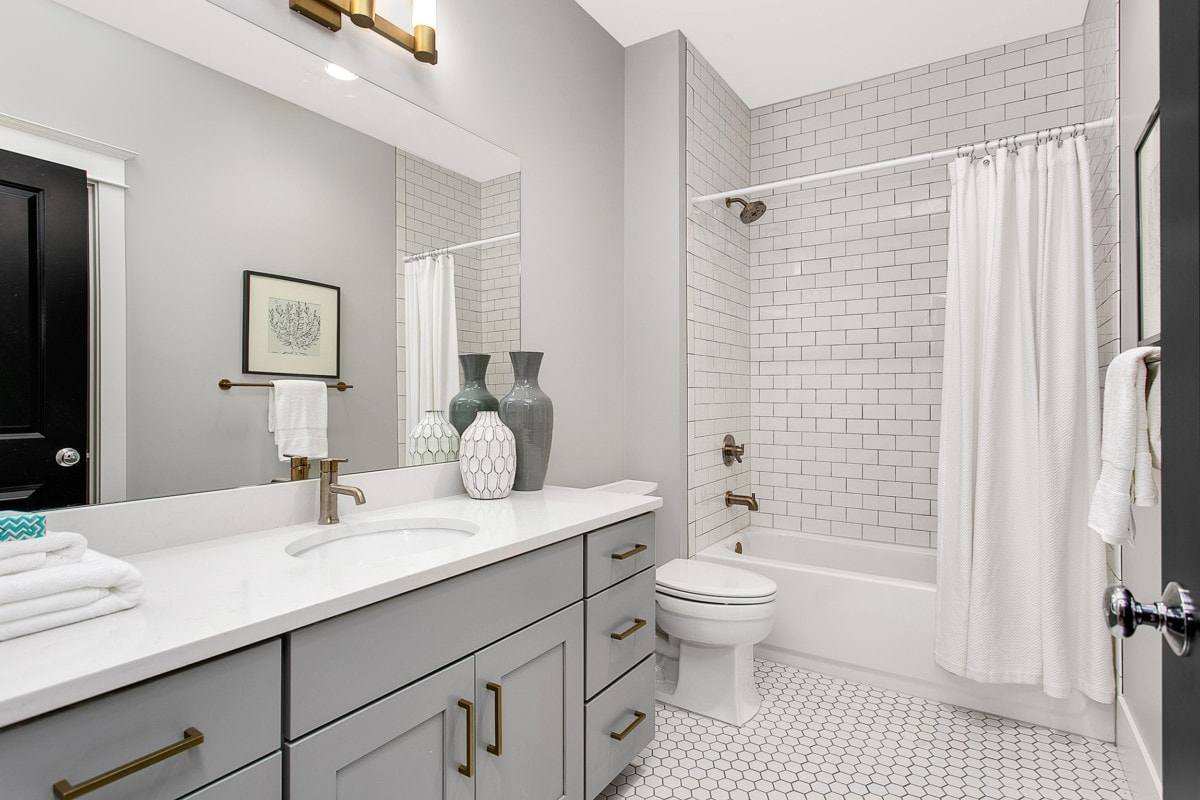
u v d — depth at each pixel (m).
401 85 1.73
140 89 1.22
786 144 3.28
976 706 2.23
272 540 1.32
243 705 0.86
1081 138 2.06
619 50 2.75
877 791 1.77
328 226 1.55
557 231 2.35
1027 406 2.11
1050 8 2.48
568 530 1.49
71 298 1.13
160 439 1.24
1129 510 1.38
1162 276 0.65
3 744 0.65
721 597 2.07
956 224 2.27
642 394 2.71
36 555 0.85
